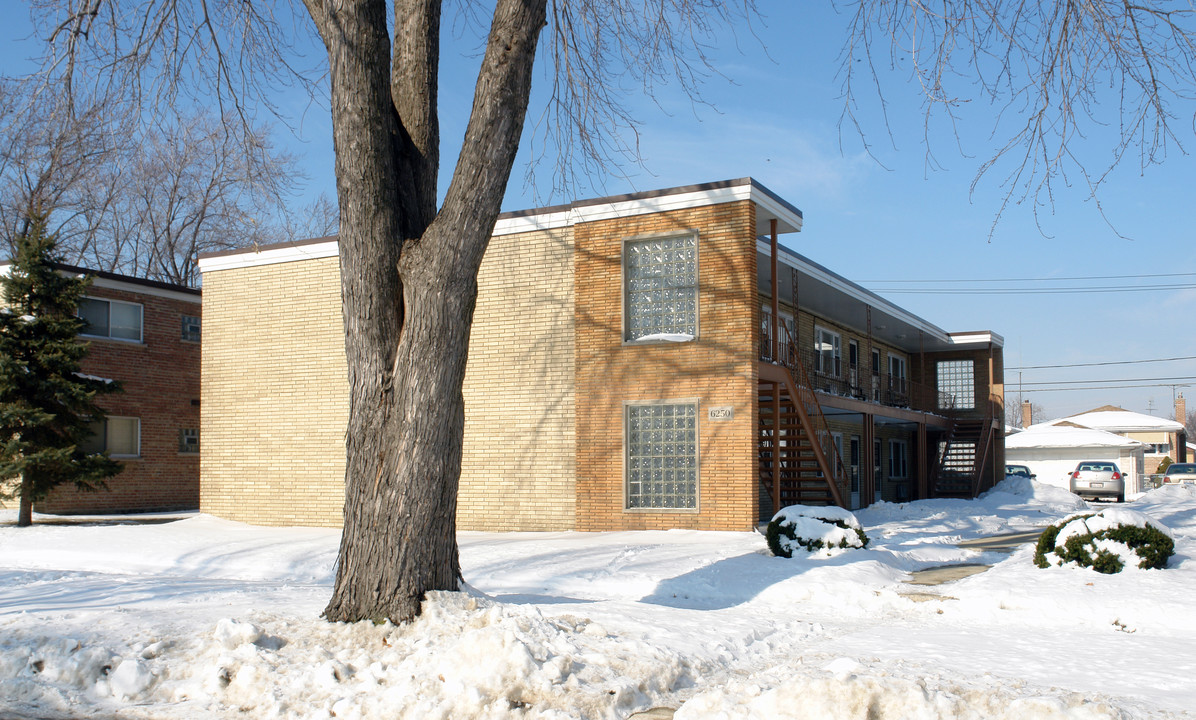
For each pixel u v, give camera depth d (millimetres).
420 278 7973
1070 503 31297
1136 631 9148
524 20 8023
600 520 17703
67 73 10414
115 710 6320
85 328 24484
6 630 7434
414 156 8570
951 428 34656
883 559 13211
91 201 31531
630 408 17703
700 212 17312
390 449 7891
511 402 18688
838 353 28891
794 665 6996
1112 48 9555
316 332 20953
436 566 7910
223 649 6949
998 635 8703
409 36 8656
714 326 17047
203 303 22391
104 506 24750
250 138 12164
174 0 10781
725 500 16734
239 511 21438
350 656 6910
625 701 6258
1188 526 18406
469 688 6082
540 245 18688
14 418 20016
